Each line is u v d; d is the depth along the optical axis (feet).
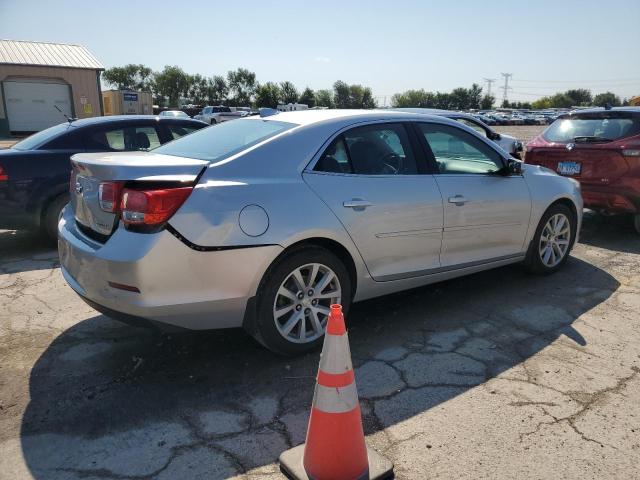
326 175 11.57
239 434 8.96
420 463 8.22
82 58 109.91
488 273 17.38
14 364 11.30
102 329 13.06
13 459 8.31
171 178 9.80
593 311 14.21
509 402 9.88
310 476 7.72
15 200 19.21
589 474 7.99
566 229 17.13
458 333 12.89
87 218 10.87
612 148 20.88
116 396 10.09
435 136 13.92
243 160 10.84
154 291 9.59
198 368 11.16
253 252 10.22
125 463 8.23
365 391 10.28
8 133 102.83
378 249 12.23
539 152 23.39
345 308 11.91
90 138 20.85
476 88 384.68
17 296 15.26
